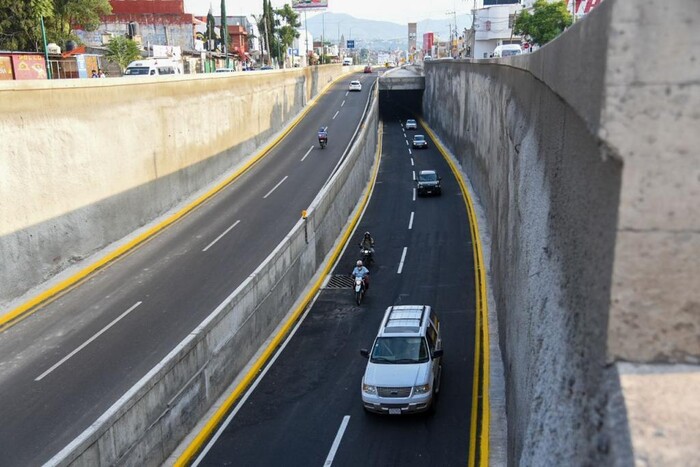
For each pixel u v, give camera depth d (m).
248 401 16.64
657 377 3.64
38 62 29.53
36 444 12.52
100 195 24.91
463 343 19.80
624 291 3.81
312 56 126.81
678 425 3.21
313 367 18.67
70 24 46.47
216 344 16.66
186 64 62.19
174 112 31.75
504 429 14.09
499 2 82.75
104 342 17.12
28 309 19.44
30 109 20.70
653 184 3.70
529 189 10.91
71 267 22.89
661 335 3.78
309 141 49.88
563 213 6.34
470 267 26.95
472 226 32.62
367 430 14.98
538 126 10.56
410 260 28.39
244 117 43.34
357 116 61.34
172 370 14.12
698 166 3.64
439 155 53.22
